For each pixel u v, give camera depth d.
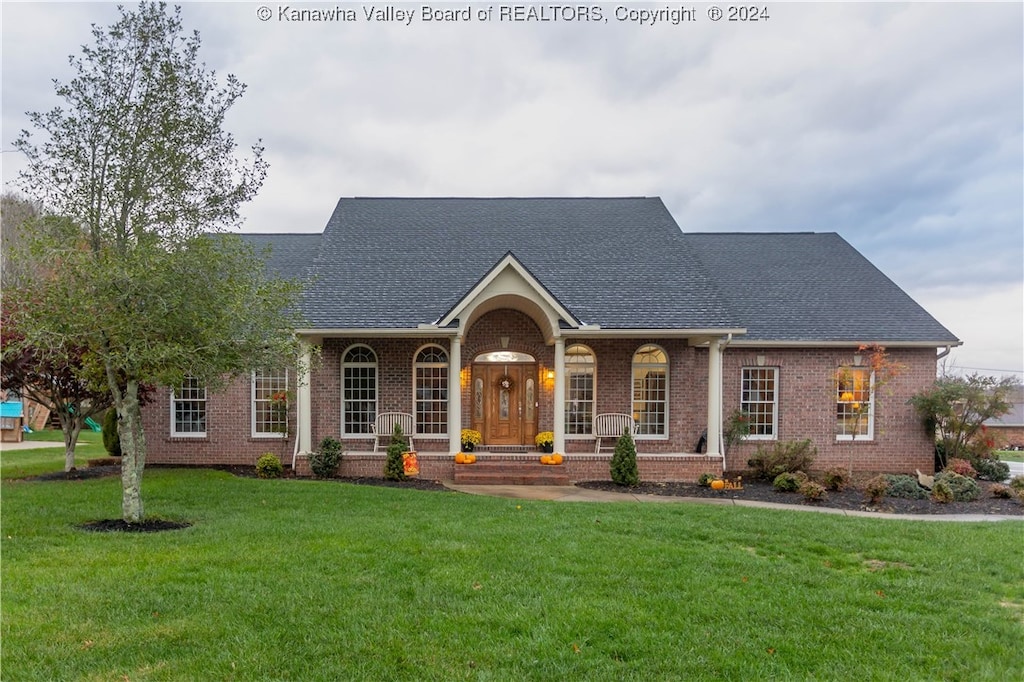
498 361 17.59
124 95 8.62
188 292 8.30
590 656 4.62
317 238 21.25
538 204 21.72
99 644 4.62
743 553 7.68
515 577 6.39
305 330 15.08
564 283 17.39
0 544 7.36
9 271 8.63
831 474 14.16
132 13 8.66
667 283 17.47
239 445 17.30
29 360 12.68
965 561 7.52
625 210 21.23
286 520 9.12
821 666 4.59
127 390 8.75
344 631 4.94
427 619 5.22
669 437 17.28
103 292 7.79
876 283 19.59
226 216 9.28
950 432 17.17
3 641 4.64
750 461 16.12
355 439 17.09
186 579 6.13
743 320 18.00
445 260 18.28
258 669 4.29
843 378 17.45
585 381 17.59
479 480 14.95
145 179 8.68
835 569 7.20
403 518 9.51
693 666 4.50
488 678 4.25
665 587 6.23
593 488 14.48
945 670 4.61
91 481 12.79
